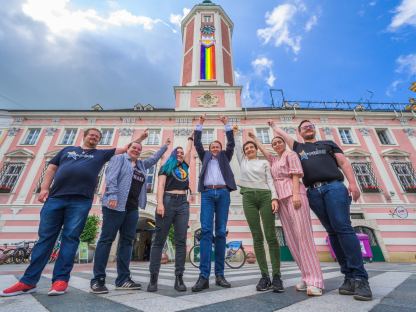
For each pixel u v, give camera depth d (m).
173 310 1.51
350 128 15.06
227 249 8.04
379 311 1.41
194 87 16.52
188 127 14.90
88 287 2.53
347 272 2.09
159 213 2.55
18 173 13.03
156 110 16.02
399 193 12.71
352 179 2.31
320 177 2.35
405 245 11.45
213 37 19.47
